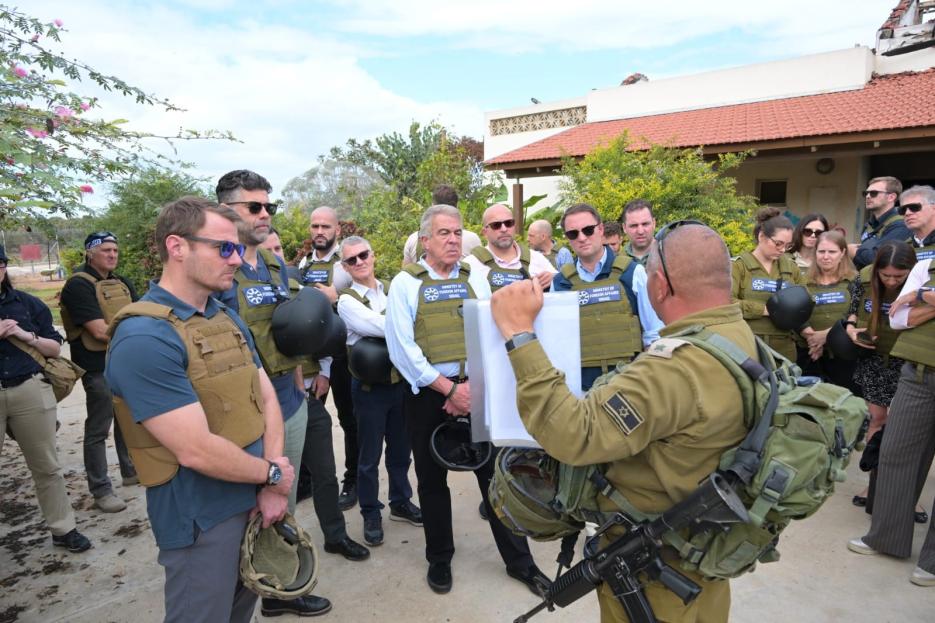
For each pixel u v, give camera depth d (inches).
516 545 120.9
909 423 118.6
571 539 76.6
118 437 173.3
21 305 135.1
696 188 332.5
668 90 542.0
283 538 80.4
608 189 323.0
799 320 158.9
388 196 463.8
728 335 56.7
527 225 436.1
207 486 72.6
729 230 311.3
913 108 379.2
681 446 53.8
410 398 119.7
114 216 377.4
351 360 136.4
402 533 144.1
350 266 146.6
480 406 63.8
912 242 148.5
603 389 54.7
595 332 128.3
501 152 638.5
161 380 67.8
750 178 492.4
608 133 519.2
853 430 53.1
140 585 124.1
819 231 197.3
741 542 53.9
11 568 130.7
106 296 162.2
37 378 133.3
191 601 72.6
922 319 114.4
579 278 132.4
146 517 154.6
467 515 151.6
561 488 61.5
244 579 74.7
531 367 56.1
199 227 72.3
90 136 104.4
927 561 115.6
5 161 93.7
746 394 52.9
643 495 57.6
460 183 478.3
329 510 131.0
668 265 59.4
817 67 474.9
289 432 106.0
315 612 112.6
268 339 104.0
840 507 149.1
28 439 131.6
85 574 128.3
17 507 161.3
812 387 56.2
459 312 117.5
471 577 124.3
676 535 55.9
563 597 65.6
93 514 156.5
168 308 71.9
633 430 51.8
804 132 383.2
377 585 122.2
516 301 58.8
